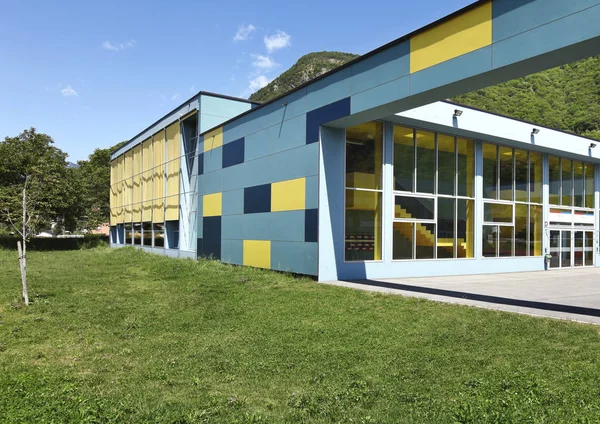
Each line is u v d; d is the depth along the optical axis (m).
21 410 4.68
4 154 35.16
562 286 14.62
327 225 15.07
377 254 16.56
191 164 25.17
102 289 13.88
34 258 26.44
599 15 8.07
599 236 26.94
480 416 4.55
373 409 4.89
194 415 4.65
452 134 19.17
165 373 6.28
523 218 22.34
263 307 10.82
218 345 7.71
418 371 6.17
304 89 15.81
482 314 9.18
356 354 7.02
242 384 5.84
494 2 9.81
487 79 10.45
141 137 31.66
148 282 15.36
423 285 14.34
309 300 11.41
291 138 16.42
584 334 7.58
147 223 30.42
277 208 17.06
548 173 23.92
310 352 7.18
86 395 5.27
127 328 9.02
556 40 8.70
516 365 6.30
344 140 15.65
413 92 11.70
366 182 16.31
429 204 18.30
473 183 20.02
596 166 27.05
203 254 22.64
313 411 4.85
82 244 39.94
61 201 35.62
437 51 11.05
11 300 11.77
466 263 19.45
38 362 6.91
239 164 19.78
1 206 32.78
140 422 4.50
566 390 5.28
